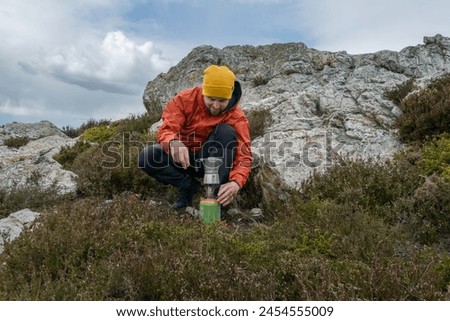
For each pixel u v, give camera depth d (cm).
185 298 346
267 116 934
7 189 720
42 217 504
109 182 684
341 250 439
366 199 550
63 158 956
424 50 1403
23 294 344
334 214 505
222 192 515
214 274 371
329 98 934
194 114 558
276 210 580
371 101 893
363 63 1421
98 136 1192
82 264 402
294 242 462
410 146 716
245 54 1703
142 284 373
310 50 1521
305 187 610
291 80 1420
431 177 556
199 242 432
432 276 374
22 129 1744
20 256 407
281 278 388
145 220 500
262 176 630
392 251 448
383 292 353
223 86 519
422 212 520
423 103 785
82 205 529
